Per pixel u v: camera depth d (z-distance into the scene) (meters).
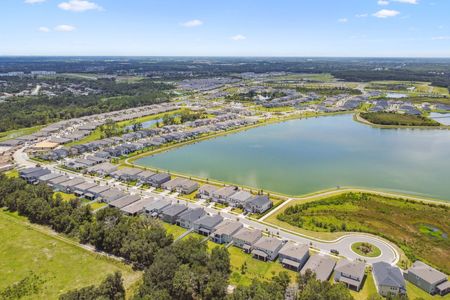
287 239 113.75
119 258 104.94
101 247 110.44
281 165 192.50
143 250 99.75
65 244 112.62
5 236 117.25
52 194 141.62
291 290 81.81
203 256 94.06
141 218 117.19
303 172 180.88
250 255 106.06
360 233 117.50
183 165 192.88
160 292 80.69
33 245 111.88
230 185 159.12
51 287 91.81
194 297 86.75
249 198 139.75
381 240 112.94
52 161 198.62
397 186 161.38
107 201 143.12
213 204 141.38
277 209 135.88
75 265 101.50
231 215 131.50
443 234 117.94
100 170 176.38
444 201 143.12
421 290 89.38
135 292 87.75
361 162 197.25
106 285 84.25
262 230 119.56
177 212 129.12
